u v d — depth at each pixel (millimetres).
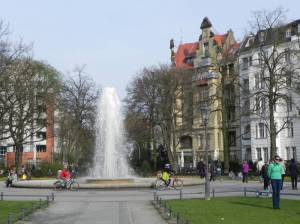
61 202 27641
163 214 21109
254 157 77688
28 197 31531
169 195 32094
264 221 17641
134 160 84438
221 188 38938
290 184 42750
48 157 108062
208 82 86688
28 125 79875
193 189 38156
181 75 74688
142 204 26203
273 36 56156
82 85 81688
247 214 19938
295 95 69688
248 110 65688
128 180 40594
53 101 72500
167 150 75500
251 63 77125
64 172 38688
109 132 49125
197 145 92875
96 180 40281
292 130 73250
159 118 74375
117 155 49125
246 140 81438
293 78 59625
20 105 67625
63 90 79812
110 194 33875
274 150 52562
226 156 64562
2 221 18422
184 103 75188
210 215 19750
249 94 61500
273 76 54281
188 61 102688
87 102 81562
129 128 76438
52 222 19094
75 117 80938
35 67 68938
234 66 82125
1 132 66500
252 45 78750
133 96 75875
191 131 79250
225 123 65562
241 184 44781
